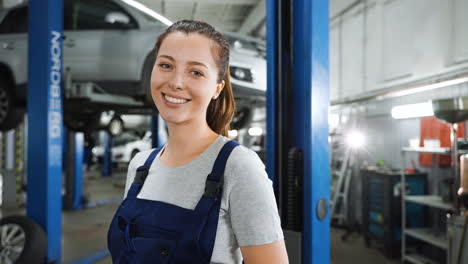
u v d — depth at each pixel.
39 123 2.94
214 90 0.78
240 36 3.82
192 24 0.78
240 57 3.61
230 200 0.70
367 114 5.25
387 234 4.21
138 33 3.61
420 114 3.85
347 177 5.38
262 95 3.81
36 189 2.94
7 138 6.71
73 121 4.53
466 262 2.32
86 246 4.28
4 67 3.97
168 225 0.71
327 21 1.84
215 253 0.68
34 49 2.96
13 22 4.04
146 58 3.54
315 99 1.78
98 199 7.86
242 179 0.69
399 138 4.66
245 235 0.68
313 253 1.71
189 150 0.79
